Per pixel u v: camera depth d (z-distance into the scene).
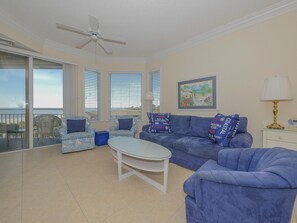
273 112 2.38
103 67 4.99
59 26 2.40
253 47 2.72
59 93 4.26
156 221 1.46
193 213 1.23
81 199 1.78
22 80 3.64
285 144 2.06
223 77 3.12
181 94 3.94
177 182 2.19
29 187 2.03
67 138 3.46
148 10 2.56
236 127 2.34
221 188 1.06
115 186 2.08
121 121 4.37
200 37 3.45
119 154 2.24
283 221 0.97
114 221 1.45
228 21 2.89
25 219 1.46
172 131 3.61
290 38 2.35
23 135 3.71
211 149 2.28
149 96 4.54
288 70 2.37
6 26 2.80
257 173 1.00
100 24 2.99
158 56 4.56
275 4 2.39
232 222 1.05
